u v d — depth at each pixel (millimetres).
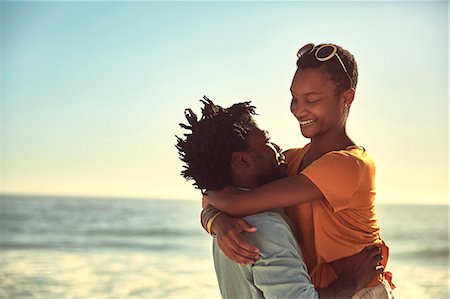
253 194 2088
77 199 34500
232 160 2160
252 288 2100
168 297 13742
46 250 20609
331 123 2230
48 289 14602
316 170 2102
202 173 2164
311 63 2219
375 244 2191
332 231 2145
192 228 26000
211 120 2156
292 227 2217
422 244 22812
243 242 2031
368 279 2143
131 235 24125
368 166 2172
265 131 2213
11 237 23266
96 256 19406
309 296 2014
